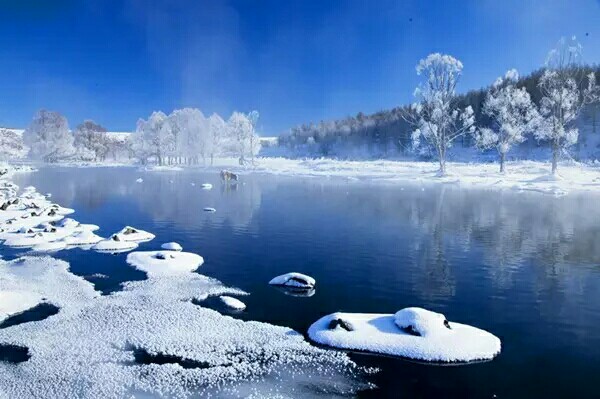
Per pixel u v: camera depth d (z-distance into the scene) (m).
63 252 18.66
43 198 37.22
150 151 103.25
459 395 8.00
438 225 24.86
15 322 11.23
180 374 8.59
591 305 12.45
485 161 85.19
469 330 10.25
